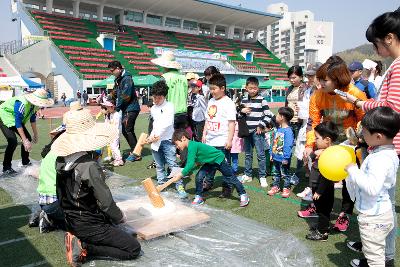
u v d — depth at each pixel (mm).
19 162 6695
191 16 42875
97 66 29953
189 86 7148
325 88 3471
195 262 3004
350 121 3602
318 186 3311
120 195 4738
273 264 2943
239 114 5258
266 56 47188
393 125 2322
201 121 6730
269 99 34969
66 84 28609
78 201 2859
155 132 4797
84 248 2918
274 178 4875
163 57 6281
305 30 96938
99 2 36125
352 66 4859
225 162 4336
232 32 47562
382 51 2855
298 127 5664
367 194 2434
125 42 35281
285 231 3613
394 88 2719
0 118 5652
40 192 3506
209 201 4598
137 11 39375
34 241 3381
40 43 27453
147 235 3342
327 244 3316
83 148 2812
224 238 3441
